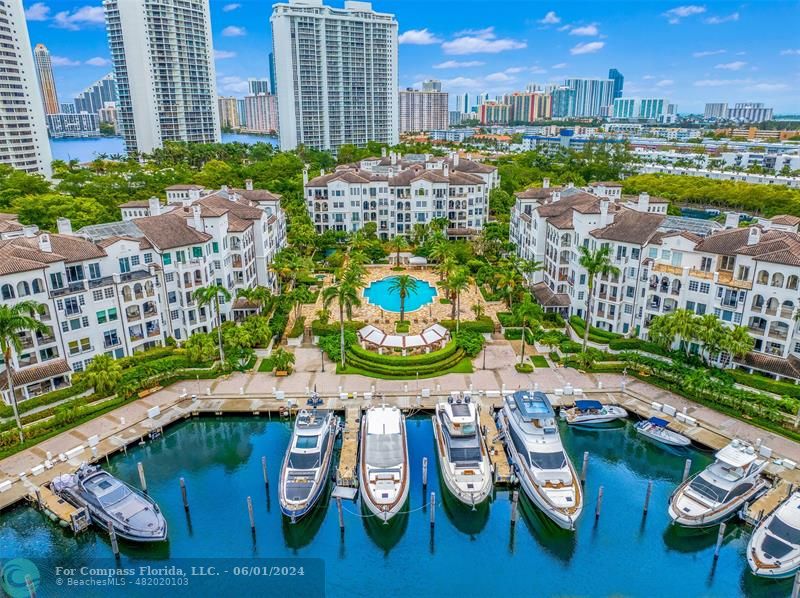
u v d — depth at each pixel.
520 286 94.81
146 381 67.75
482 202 141.38
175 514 50.69
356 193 136.12
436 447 59.22
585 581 44.53
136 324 74.12
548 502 47.81
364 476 50.91
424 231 129.12
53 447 57.25
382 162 175.62
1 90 187.25
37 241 69.75
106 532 48.03
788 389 62.66
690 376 63.91
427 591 43.66
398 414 58.28
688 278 72.25
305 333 86.00
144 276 73.69
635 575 44.94
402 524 50.09
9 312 55.00
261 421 64.56
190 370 72.31
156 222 79.69
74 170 189.00
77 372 68.31
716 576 44.72
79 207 127.00
